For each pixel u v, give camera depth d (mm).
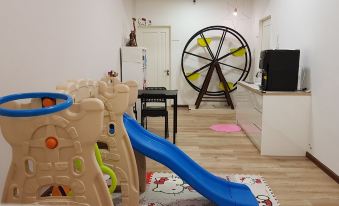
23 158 1212
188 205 2400
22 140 1187
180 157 2350
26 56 1999
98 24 3742
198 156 3535
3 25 1737
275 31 4883
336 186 2693
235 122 5383
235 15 6723
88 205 1267
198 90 6797
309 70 3465
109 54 4363
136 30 6844
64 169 1231
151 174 3018
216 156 3537
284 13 4402
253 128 4012
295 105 3445
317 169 3111
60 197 1291
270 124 3510
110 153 2039
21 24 1931
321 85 3145
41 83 2213
